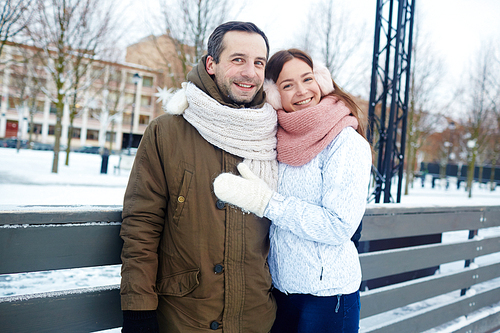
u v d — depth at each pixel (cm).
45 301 109
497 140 2223
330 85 143
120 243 121
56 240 110
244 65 120
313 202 126
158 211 114
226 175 112
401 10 535
